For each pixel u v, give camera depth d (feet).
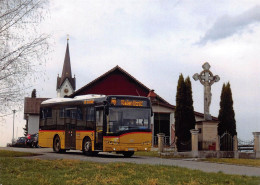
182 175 42.22
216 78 82.64
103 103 69.82
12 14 45.11
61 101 85.25
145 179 38.58
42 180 37.09
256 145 76.28
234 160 67.31
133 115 71.10
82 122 76.13
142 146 70.85
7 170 43.93
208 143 76.74
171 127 126.62
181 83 80.33
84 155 76.64
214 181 38.65
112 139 68.80
